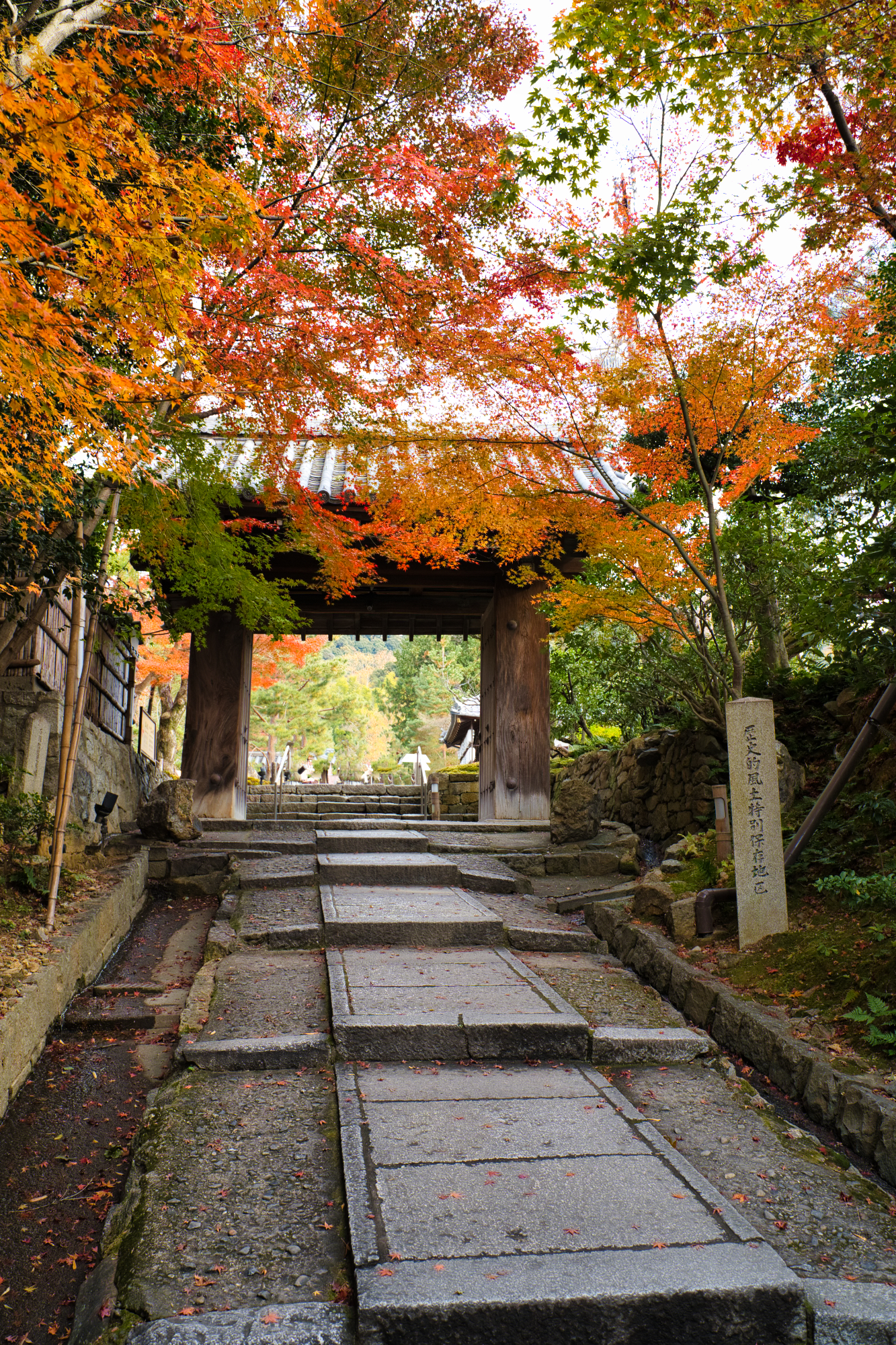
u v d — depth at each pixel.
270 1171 3.10
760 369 5.93
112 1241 2.82
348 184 5.10
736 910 5.71
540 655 10.88
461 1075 4.01
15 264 2.92
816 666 8.75
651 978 5.49
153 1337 2.23
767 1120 3.61
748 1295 2.40
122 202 2.98
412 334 5.25
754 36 4.54
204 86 4.45
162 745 18.52
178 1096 3.71
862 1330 2.39
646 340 6.00
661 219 4.93
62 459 3.60
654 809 8.95
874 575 5.73
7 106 2.69
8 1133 3.75
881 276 5.61
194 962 6.17
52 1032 4.74
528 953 6.10
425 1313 2.27
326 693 30.80
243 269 5.19
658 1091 3.91
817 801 5.65
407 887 7.68
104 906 5.99
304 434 6.12
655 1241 2.62
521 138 4.73
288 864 8.16
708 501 5.98
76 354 3.02
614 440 6.45
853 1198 3.03
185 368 4.02
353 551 7.80
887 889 4.66
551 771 12.33
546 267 5.30
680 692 7.92
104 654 9.74
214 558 7.68
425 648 34.97
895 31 4.57
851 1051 3.89
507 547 7.35
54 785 7.23
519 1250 2.54
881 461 6.39
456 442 6.18
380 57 5.02
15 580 5.59
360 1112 3.51
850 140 5.16
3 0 4.11
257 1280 2.49
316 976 5.22
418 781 18.25
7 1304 2.73
